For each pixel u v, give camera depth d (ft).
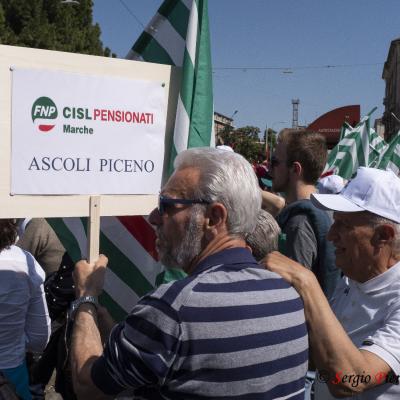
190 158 5.32
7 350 8.54
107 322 6.37
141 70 7.70
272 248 7.49
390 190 6.40
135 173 7.61
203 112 8.55
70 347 5.64
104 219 9.41
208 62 8.69
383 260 6.42
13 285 8.42
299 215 9.45
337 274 9.22
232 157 5.29
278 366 4.87
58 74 6.89
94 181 7.23
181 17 9.06
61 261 12.35
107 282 9.40
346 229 6.50
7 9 89.15
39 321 9.12
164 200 5.21
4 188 6.65
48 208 6.91
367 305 6.55
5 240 8.26
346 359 5.50
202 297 4.63
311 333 5.58
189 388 4.55
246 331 4.66
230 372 4.58
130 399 5.04
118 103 7.41
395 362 5.75
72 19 96.32
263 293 4.95
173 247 5.22
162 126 7.91
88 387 4.92
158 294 4.68
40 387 11.11
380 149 29.81
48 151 6.88
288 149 10.53
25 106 6.70
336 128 47.39
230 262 5.02
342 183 11.94
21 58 6.65
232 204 5.10
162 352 4.50
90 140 7.18
